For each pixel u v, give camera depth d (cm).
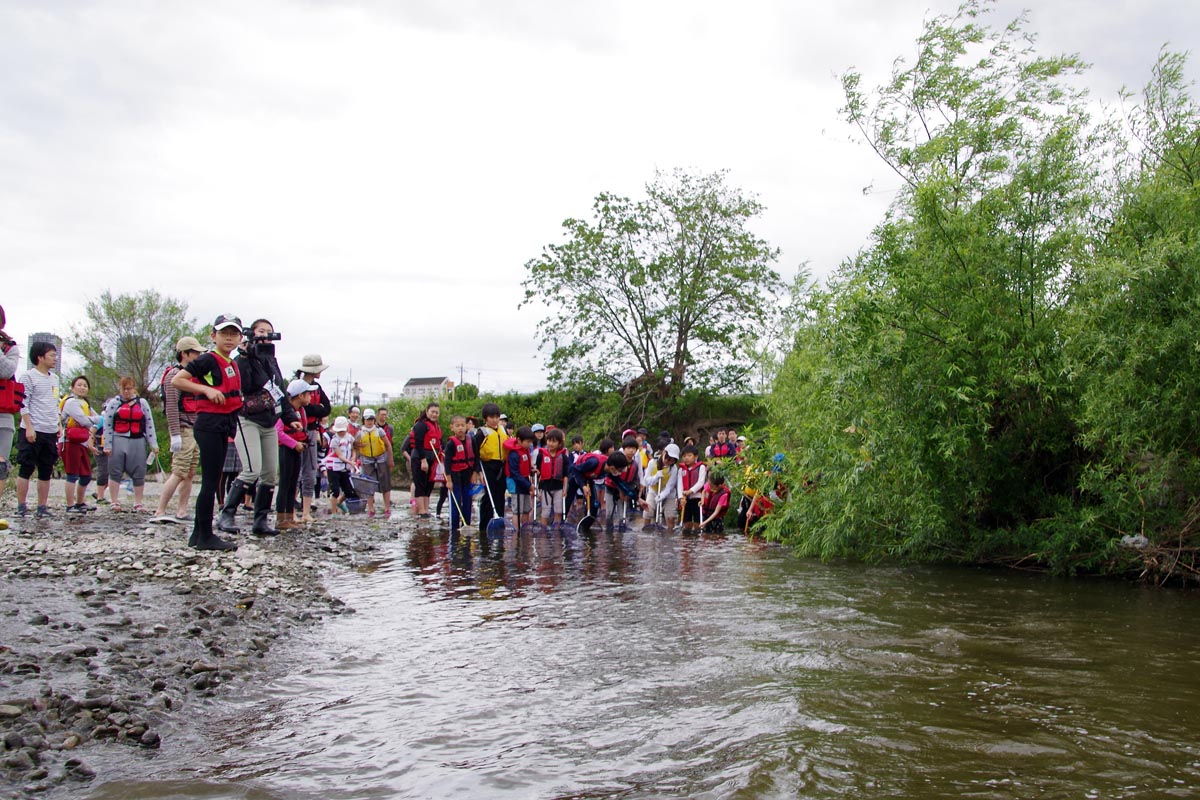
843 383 927
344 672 472
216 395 800
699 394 3206
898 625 601
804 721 381
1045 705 407
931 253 929
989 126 957
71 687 400
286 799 297
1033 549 900
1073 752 342
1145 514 812
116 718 370
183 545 834
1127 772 320
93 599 571
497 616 635
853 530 960
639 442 1859
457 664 490
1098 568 866
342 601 680
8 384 864
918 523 904
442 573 868
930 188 909
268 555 862
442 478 1572
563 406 3294
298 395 1230
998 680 453
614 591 756
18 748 330
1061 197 897
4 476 870
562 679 457
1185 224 796
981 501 947
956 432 884
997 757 336
